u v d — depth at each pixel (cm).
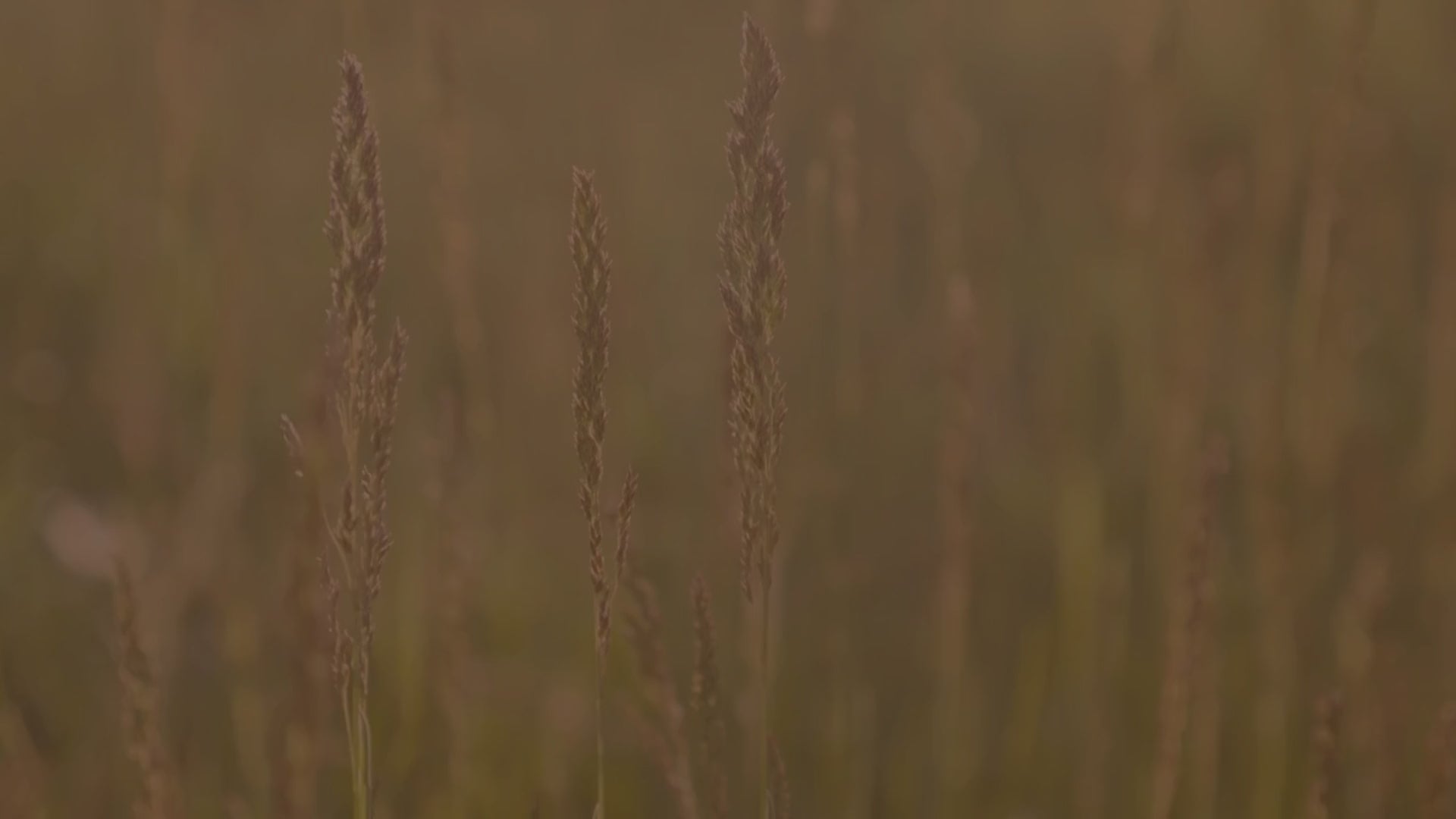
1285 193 439
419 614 325
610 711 359
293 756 261
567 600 414
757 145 162
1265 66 488
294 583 254
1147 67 409
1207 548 271
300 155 557
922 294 523
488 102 548
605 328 164
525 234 506
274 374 493
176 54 438
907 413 467
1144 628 404
